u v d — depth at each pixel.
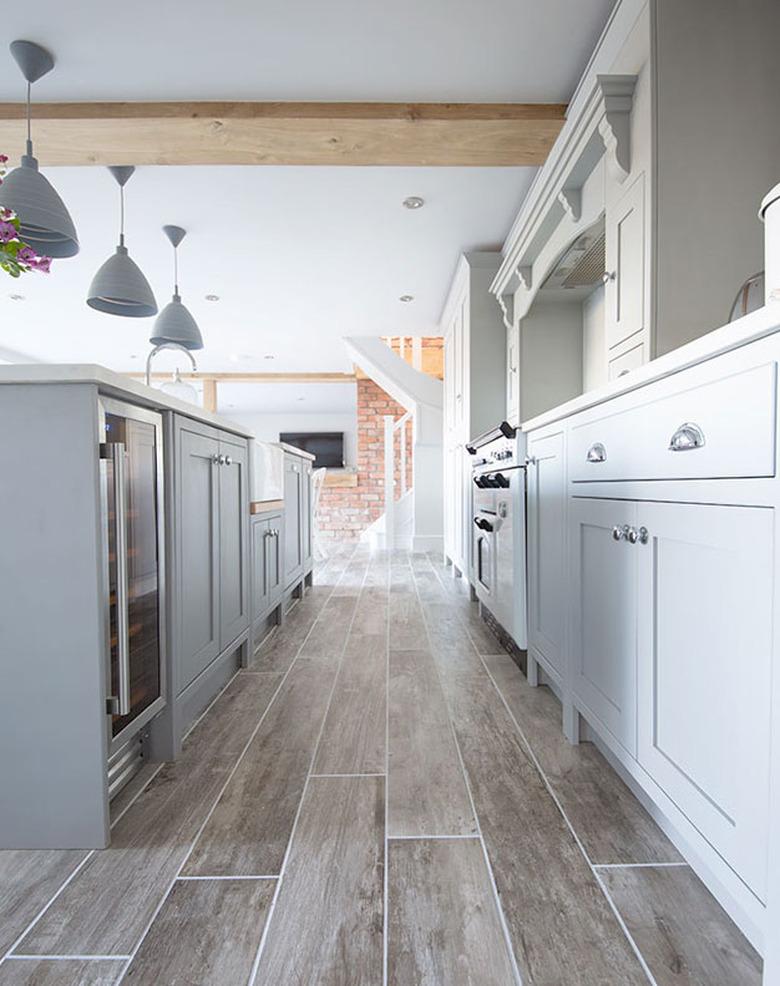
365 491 9.55
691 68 1.85
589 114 2.11
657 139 1.85
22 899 1.12
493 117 2.62
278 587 3.24
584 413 1.61
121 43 2.23
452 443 5.29
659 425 1.15
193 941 1.01
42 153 2.83
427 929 1.03
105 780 1.28
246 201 3.53
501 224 3.86
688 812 1.05
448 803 1.45
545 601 2.07
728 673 0.92
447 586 4.59
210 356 7.78
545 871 1.19
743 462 0.88
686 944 0.99
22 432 1.27
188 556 1.83
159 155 2.87
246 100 2.59
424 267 4.64
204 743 1.81
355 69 2.40
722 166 1.86
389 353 6.82
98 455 1.27
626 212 2.05
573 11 2.12
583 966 0.95
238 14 2.10
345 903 1.10
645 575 1.22
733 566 0.91
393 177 3.26
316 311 5.75
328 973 0.94
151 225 3.85
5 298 5.36
